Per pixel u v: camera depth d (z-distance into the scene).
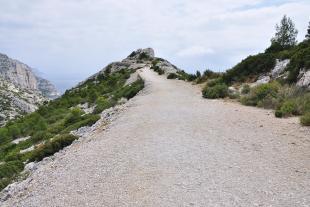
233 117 18.97
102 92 65.44
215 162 11.34
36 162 19.70
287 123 16.61
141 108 24.34
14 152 31.34
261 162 11.15
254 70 32.50
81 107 56.00
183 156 12.20
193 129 16.48
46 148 19.97
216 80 35.72
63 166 12.95
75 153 14.64
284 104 19.44
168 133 15.90
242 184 9.34
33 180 13.48
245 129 15.98
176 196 8.77
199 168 10.82
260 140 13.88
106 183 10.13
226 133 15.38
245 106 23.05
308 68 23.75
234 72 34.25
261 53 35.19
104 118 25.78
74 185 10.28
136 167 11.34
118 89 58.69
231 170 10.50
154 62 93.94
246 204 8.09
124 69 93.44
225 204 8.15
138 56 117.12
